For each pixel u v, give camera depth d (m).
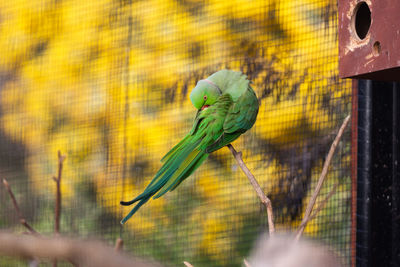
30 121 8.08
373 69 3.70
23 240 0.67
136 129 7.40
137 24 7.58
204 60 7.12
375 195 4.52
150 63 7.48
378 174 4.53
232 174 6.87
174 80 7.31
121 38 7.64
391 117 4.59
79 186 7.59
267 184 6.15
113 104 7.62
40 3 8.11
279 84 6.17
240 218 6.79
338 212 5.50
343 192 5.51
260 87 6.27
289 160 6.02
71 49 7.92
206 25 7.11
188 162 3.90
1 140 8.17
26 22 8.20
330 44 6.04
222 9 6.96
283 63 6.24
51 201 7.70
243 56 6.64
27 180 7.89
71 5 7.98
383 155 4.56
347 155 5.60
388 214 4.52
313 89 5.97
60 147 7.82
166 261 6.91
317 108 5.90
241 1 6.82
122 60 7.62
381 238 4.51
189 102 7.23
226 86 4.10
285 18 6.39
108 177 7.45
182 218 7.09
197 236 6.99
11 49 8.30
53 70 8.03
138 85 7.49
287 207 5.92
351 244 4.70
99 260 0.61
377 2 3.68
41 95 8.07
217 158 7.00
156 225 7.09
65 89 7.93
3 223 7.86
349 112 5.73
